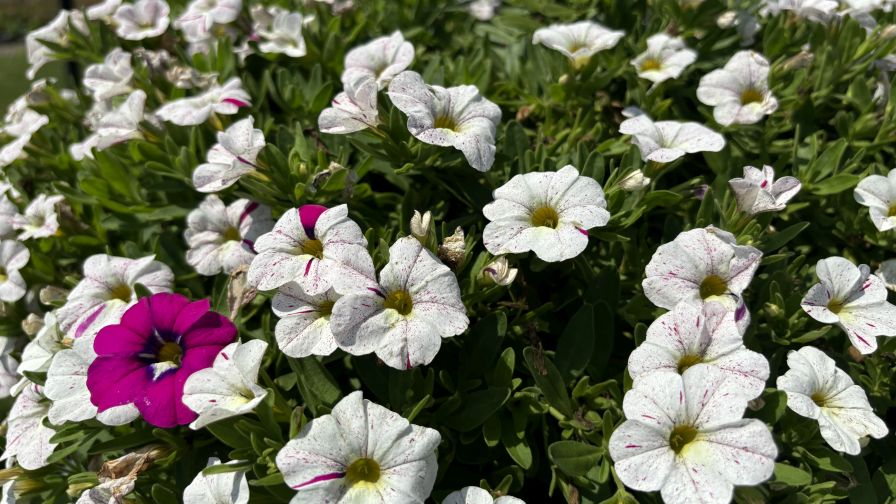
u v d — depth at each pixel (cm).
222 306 18
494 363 17
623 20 25
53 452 17
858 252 20
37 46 26
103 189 21
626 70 23
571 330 16
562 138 22
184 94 23
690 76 24
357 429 13
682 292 15
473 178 19
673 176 21
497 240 16
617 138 22
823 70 22
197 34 24
